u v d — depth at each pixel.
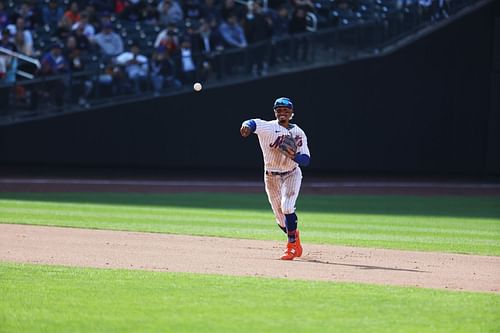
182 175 96.38
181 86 92.12
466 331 23.47
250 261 36.53
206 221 54.88
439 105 101.44
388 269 35.00
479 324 24.33
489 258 39.72
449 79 101.31
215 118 93.94
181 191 80.44
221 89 93.12
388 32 98.94
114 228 49.19
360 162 100.12
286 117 36.50
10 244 40.66
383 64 98.75
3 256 36.53
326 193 83.06
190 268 34.09
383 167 101.00
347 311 25.77
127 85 90.25
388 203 73.81
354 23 97.38
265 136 36.38
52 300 26.81
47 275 31.42
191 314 25.02
